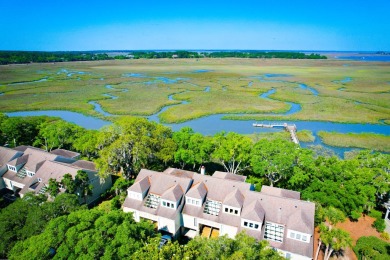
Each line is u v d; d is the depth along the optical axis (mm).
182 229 50438
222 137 68125
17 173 62594
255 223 43500
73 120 121375
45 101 152375
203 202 49219
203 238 36250
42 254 30688
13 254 32281
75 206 41844
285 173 59438
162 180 52375
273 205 45438
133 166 65438
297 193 51094
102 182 62219
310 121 120562
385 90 181250
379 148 91500
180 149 66000
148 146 63531
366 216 55062
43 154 64938
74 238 32062
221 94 171250
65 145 84750
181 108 138125
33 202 40500
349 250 46156
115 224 34688
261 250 34094
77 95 168000
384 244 45469
